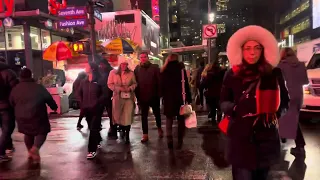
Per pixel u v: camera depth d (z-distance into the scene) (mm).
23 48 17609
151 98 7465
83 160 6230
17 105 5973
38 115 6000
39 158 6180
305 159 5699
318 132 7871
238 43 2998
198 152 6465
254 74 2920
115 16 25172
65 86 16438
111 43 13875
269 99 2857
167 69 6633
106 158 6289
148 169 5480
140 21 24938
